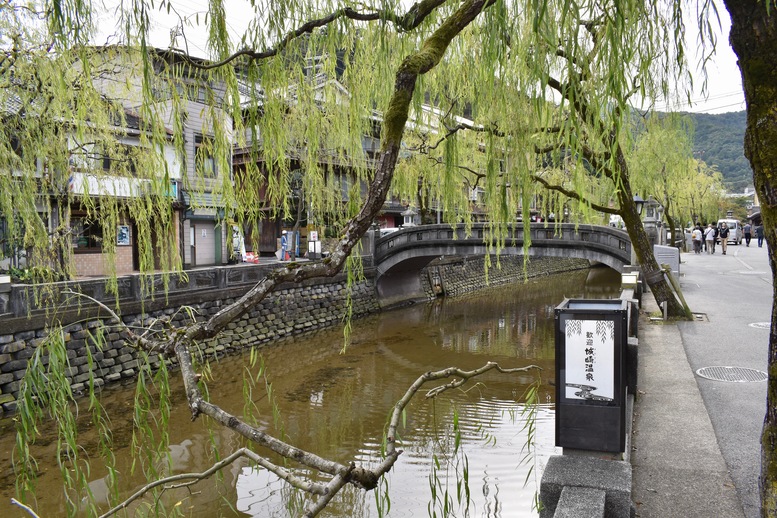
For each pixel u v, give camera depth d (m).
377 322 24.17
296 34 3.48
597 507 3.10
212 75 4.48
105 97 10.18
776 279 2.71
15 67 8.27
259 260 26.09
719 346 9.37
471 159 12.18
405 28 3.34
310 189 8.09
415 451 9.25
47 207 10.17
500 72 4.31
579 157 3.64
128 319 14.50
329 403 12.79
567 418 4.38
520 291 35.12
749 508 3.89
